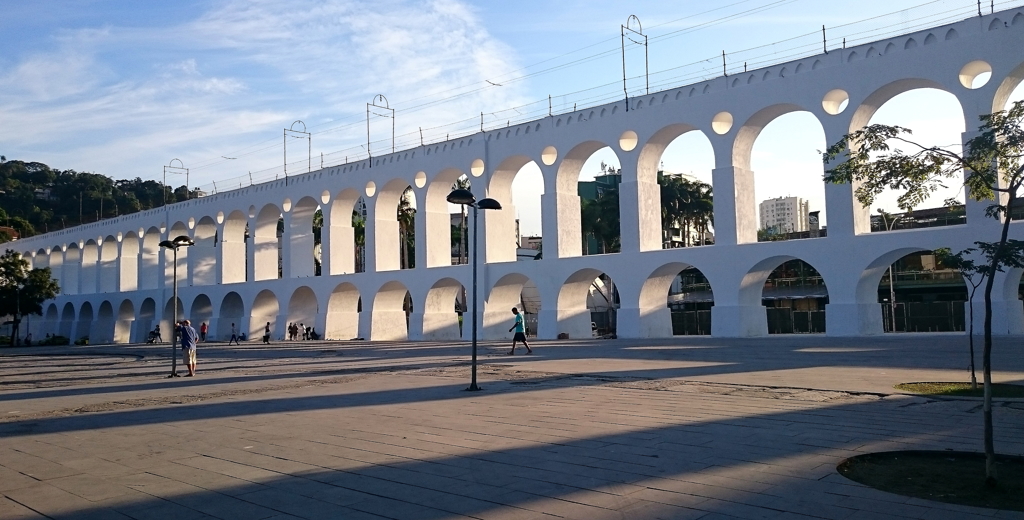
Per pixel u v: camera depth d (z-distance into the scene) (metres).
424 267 36.09
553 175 31.66
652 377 13.40
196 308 50.38
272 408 10.93
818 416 8.62
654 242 29.50
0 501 5.83
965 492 5.30
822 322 35.62
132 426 9.62
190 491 5.96
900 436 7.28
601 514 5.00
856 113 23.78
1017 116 6.52
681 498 5.33
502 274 33.06
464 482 6.00
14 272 55.66
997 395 9.84
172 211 52.19
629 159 29.30
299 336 43.34
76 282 65.19
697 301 47.00
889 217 43.78
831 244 24.14
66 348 44.09
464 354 22.27
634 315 28.78
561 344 25.83
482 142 33.91
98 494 5.96
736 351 19.28
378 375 15.99
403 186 39.00
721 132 27.72
